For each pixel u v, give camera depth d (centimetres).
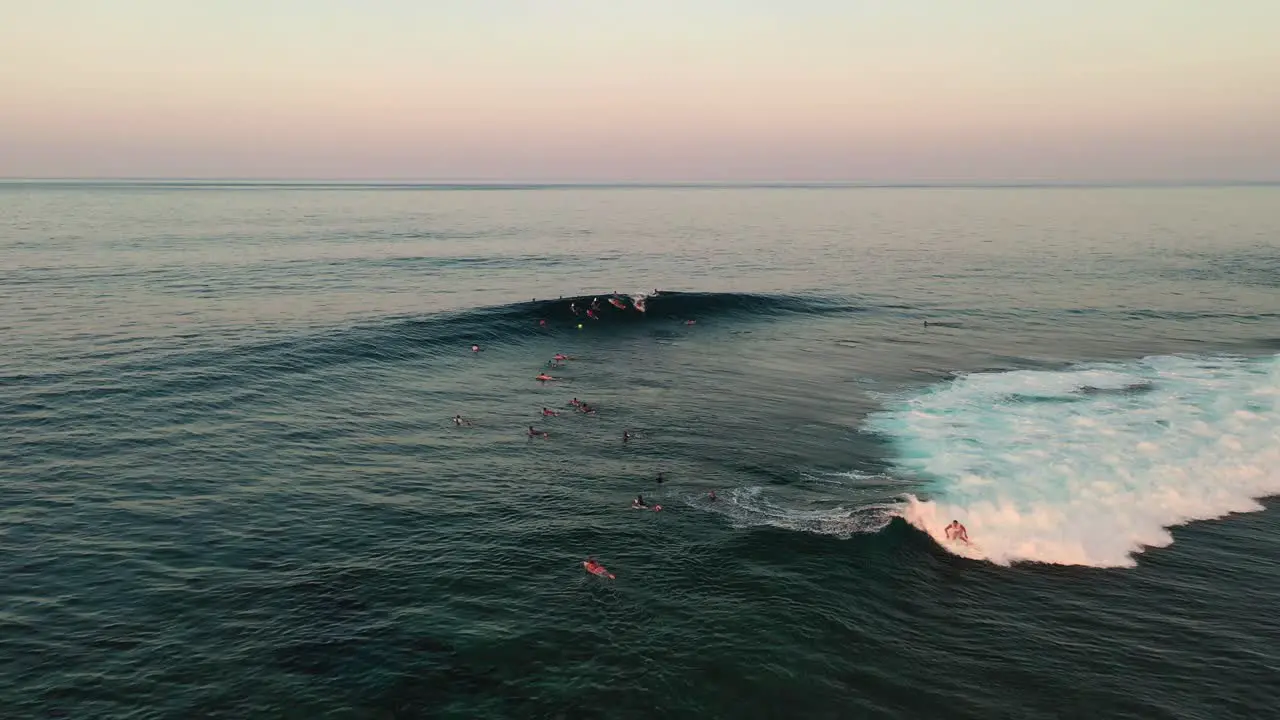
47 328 5128
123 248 10038
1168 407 4159
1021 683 1939
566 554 2525
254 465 3164
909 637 2122
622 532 2683
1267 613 2270
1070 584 2412
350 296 6900
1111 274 9450
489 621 2141
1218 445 3575
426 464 3269
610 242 13188
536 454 3419
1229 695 1906
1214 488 3119
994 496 3008
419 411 3975
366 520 2734
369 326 5462
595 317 6222
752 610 2222
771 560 2502
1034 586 2398
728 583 2364
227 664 1919
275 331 5266
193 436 3428
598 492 3020
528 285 8050
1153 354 5444
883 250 12288
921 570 2472
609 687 1884
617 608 2220
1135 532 2748
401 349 5091
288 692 1827
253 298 6588
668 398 4309
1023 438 3675
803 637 2102
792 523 2759
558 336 5788
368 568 2408
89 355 4506
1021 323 6550
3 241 10512
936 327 6391
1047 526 2773
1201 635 2155
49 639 1984
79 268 8006
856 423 3903
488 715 1777
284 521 2698
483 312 5969
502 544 2584
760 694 1875
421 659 1964
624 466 3297
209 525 2641
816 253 11769
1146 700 1884
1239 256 11262
